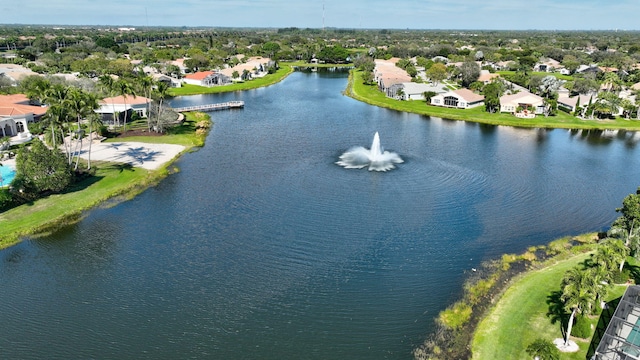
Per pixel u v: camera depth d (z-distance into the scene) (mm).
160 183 83188
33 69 193875
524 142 116438
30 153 74688
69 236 63594
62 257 58250
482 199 76250
